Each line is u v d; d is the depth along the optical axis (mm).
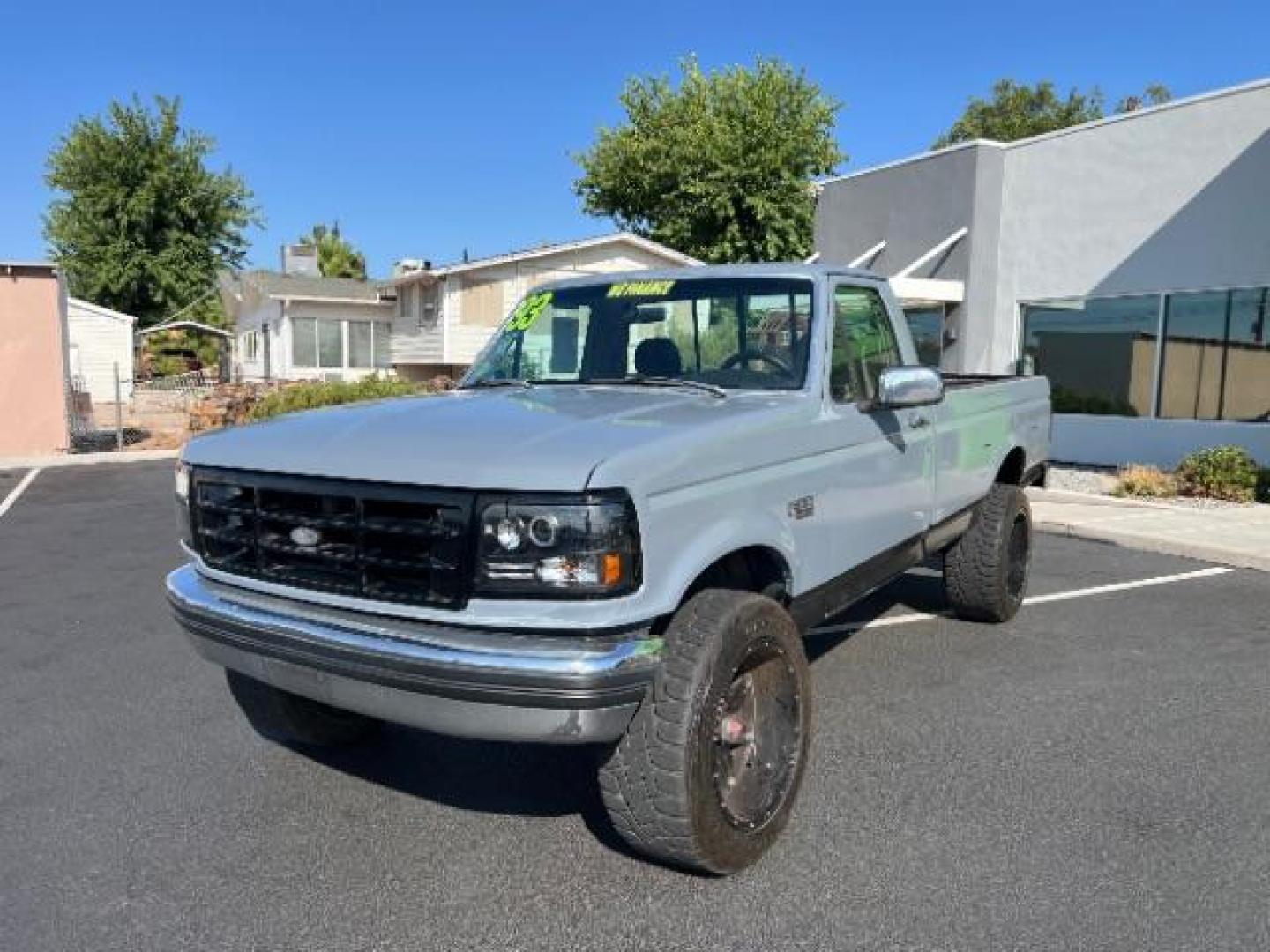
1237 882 3307
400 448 3125
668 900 3223
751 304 4375
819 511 3932
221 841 3635
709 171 29812
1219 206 13539
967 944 2969
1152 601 7168
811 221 29906
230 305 44562
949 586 6281
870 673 5496
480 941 3006
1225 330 13688
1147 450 14492
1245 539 9148
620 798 3125
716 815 3162
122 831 3707
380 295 32438
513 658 2842
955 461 5426
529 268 28750
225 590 3494
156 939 3021
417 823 3773
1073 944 2965
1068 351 15727
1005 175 16344
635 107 32625
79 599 7250
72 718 4887
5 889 3301
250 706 4219
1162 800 3914
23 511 11242
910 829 3678
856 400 4422
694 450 3182
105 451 17078
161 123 42219
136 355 40062
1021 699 5070
